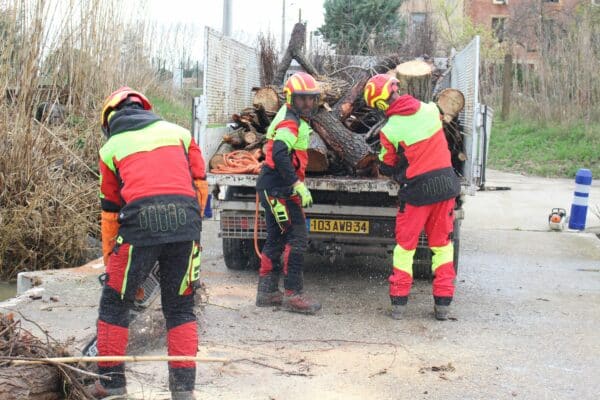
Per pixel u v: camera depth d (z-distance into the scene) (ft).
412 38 51.65
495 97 79.30
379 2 68.08
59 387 12.60
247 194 23.29
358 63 31.89
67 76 29.30
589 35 66.13
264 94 24.57
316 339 17.51
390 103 19.17
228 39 25.58
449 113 23.35
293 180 18.53
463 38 95.61
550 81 68.39
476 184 21.86
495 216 37.19
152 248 12.07
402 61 29.73
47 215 24.59
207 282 22.80
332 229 21.85
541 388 14.58
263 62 30.53
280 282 23.17
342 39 46.19
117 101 12.96
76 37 29.25
